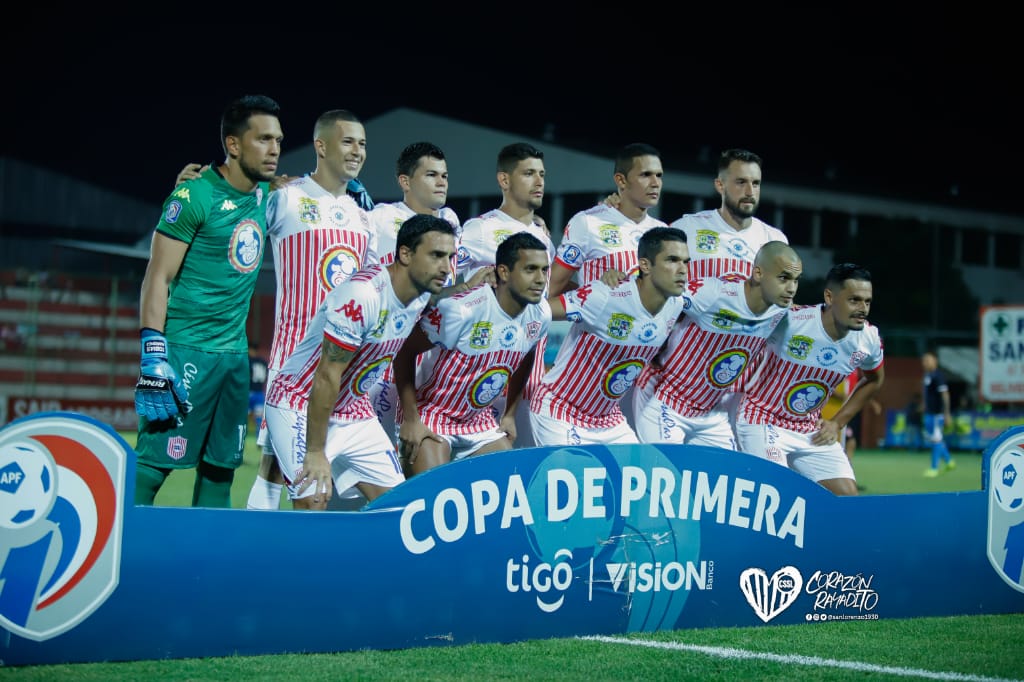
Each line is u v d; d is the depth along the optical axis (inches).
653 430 943.7
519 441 951.0
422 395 845.2
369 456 782.5
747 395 978.7
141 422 773.9
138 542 574.2
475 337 807.7
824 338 931.3
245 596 596.4
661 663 614.9
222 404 799.1
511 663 606.5
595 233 971.9
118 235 5206.7
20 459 551.2
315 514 612.4
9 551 548.7
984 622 766.5
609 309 862.5
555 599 674.8
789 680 585.9
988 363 2847.0
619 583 692.1
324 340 700.0
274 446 780.0
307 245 842.2
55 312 3688.5
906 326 4608.8
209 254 776.3
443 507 643.5
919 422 3363.7
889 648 674.8
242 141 773.9
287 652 605.9
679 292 848.3
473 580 651.5
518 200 960.3
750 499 730.8
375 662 598.5
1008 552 810.2
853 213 4953.3
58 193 5068.9
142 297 755.4
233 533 593.6
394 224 925.8
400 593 632.4
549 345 2502.5
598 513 686.5
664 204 4367.6
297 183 858.8
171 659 580.1
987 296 5324.8
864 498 766.5
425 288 726.5
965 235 5231.3
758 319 901.8
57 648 559.2
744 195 967.0
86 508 564.1
